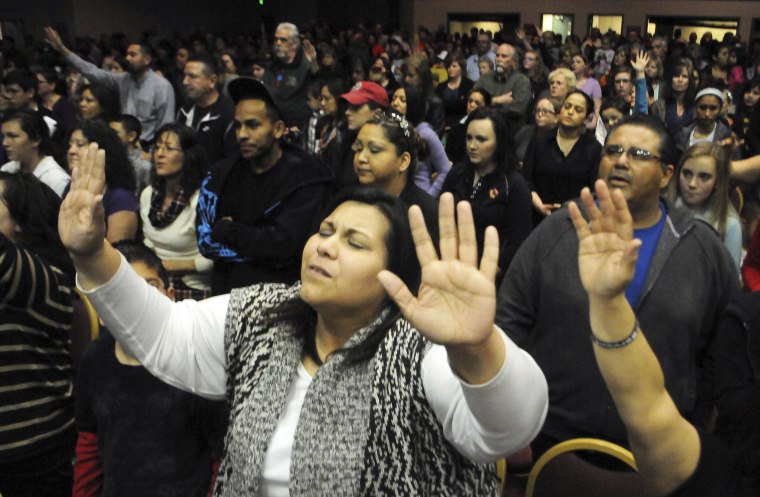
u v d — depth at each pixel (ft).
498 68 26.48
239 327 4.87
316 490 4.27
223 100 18.26
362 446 4.28
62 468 7.98
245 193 10.47
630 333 3.88
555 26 68.64
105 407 6.30
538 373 4.00
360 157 10.25
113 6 61.36
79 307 8.68
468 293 3.71
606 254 3.89
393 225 4.66
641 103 22.91
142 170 15.02
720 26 66.44
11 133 13.29
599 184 3.86
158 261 7.41
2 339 7.16
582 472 6.08
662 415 3.87
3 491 7.80
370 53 50.85
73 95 25.08
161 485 6.18
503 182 12.60
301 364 4.81
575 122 15.48
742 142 19.62
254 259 10.20
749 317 6.42
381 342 4.51
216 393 5.09
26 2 58.75
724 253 7.32
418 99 16.44
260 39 63.00
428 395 4.24
